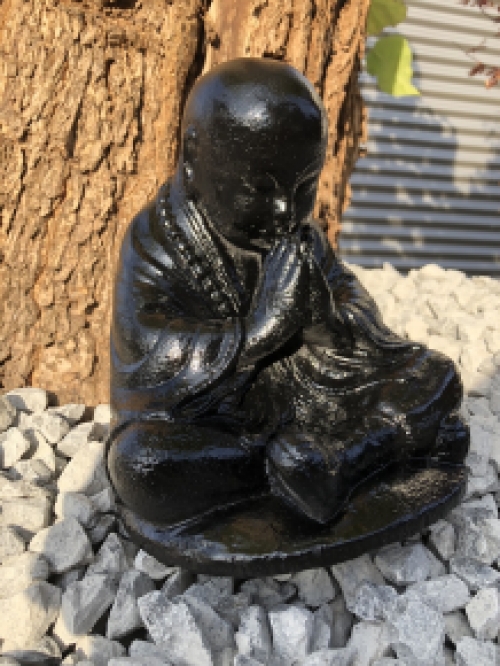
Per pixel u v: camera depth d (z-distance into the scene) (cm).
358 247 148
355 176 144
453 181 153
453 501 43
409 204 150
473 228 158
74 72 57
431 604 42
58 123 58
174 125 59
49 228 60
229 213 41
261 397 46
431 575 46
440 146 149
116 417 43
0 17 58
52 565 45
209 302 45
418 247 153
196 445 40
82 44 56
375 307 50
